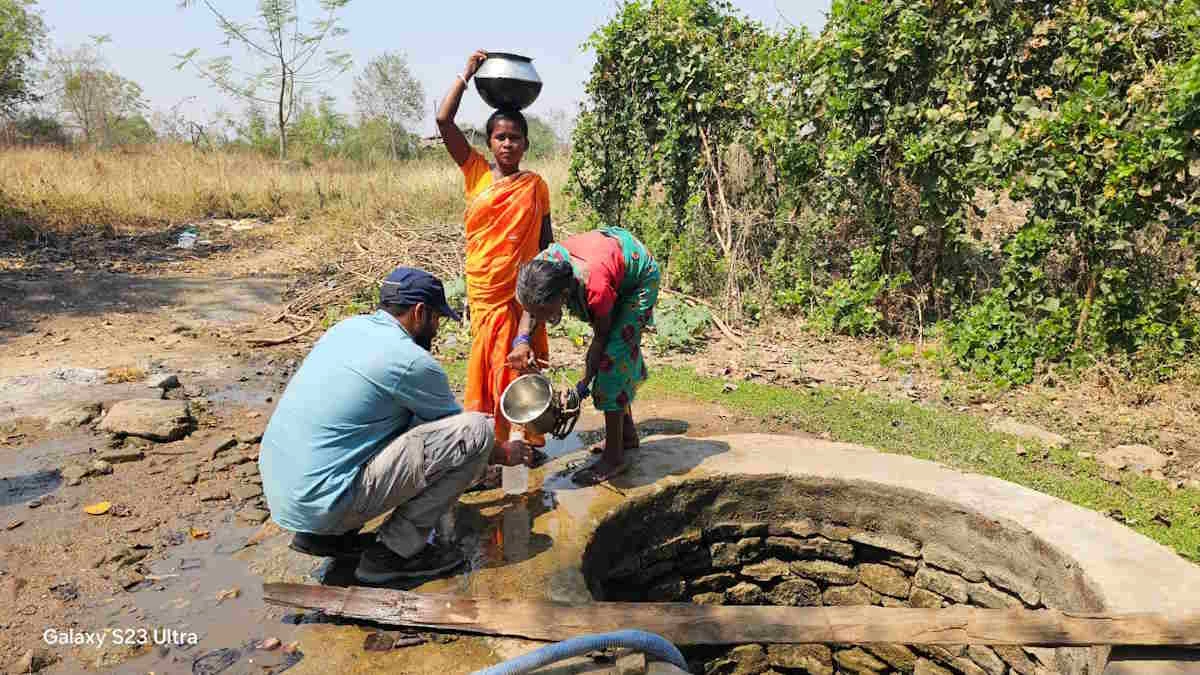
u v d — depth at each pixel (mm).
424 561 3172
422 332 3170
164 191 14016
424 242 10141
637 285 3738
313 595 2955
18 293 8305
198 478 4270
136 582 3197
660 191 9766
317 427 2889
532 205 3777
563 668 2648
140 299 8484
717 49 8641
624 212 9742
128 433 4770
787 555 4270
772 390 5969
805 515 4172
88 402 5324
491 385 3861
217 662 2684
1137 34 6086
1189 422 5320
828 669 4512
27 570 3271
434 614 2857
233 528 3711
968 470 4383
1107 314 6148
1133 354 6082
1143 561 3250
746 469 4121
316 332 7641
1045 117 6086
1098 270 6145
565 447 4535
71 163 16219
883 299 7461
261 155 22422
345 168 20125
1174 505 4207
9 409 5223
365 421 2934
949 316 7203
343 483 2902
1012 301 6477
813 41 7625
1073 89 6465
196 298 8688
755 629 2881
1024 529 3512
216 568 3330
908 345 6883
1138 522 4016
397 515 3098
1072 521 3582
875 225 7355
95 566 3314
